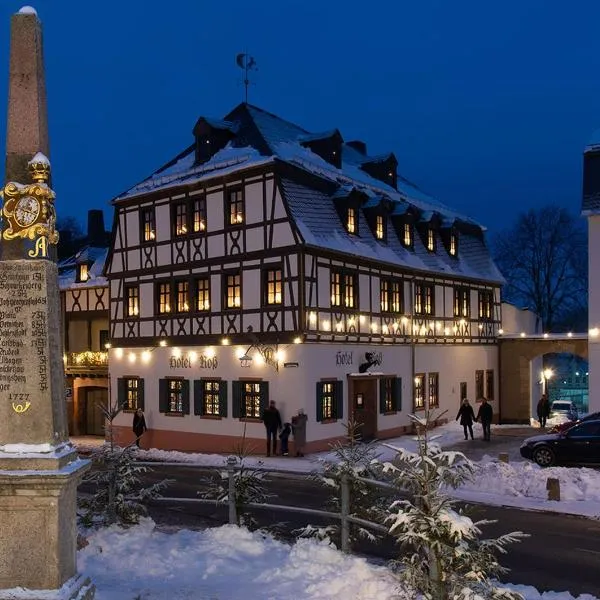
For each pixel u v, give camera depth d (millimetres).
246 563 8273
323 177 24422
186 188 24797
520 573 9352
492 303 33594
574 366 69562
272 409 21469
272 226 22219
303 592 7102
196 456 22312
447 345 29719
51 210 6574
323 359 22375
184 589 7207
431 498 6086
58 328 6578
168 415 25109
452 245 31266
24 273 6371
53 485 5984
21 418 6207
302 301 21453
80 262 31953
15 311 6328
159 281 25656
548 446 18594
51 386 6293
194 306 24484
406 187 34438
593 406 24562
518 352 33344
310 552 8328
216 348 23734
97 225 37344
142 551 8703
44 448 6129
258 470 10039
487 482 15484
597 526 12250
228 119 27281
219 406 23625
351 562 7887
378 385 25156
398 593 6516
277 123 28125
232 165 23625
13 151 6641
